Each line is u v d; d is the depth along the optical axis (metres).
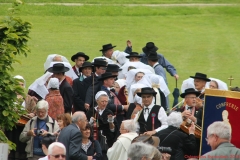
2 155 24.33
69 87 39.78
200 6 140.25
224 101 31.31
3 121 33.59
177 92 48.88
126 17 124.50
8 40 34.22
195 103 36.78
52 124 34.94
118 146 31.44
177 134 32.53
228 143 24.56
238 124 31.22
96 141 32.62
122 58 51.44
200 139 34.09
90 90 40.25
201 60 89.19
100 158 32.44
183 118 34.09
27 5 123.50
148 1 141.00
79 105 41.44
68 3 131.38
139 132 35.09
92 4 132.62
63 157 25.77
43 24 112.75
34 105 38.19
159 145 32.44
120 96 41.59
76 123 31.64
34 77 73.88
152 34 110.19
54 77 39.50
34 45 94.69
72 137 30.50
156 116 34.88
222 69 83.12
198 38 107.56
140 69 42.03
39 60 84.00
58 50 92.56
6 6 117.94
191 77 41.06
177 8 136.25
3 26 34.06
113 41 102.44
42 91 38.78
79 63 46.03
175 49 97.38
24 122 35.84
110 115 36.22
